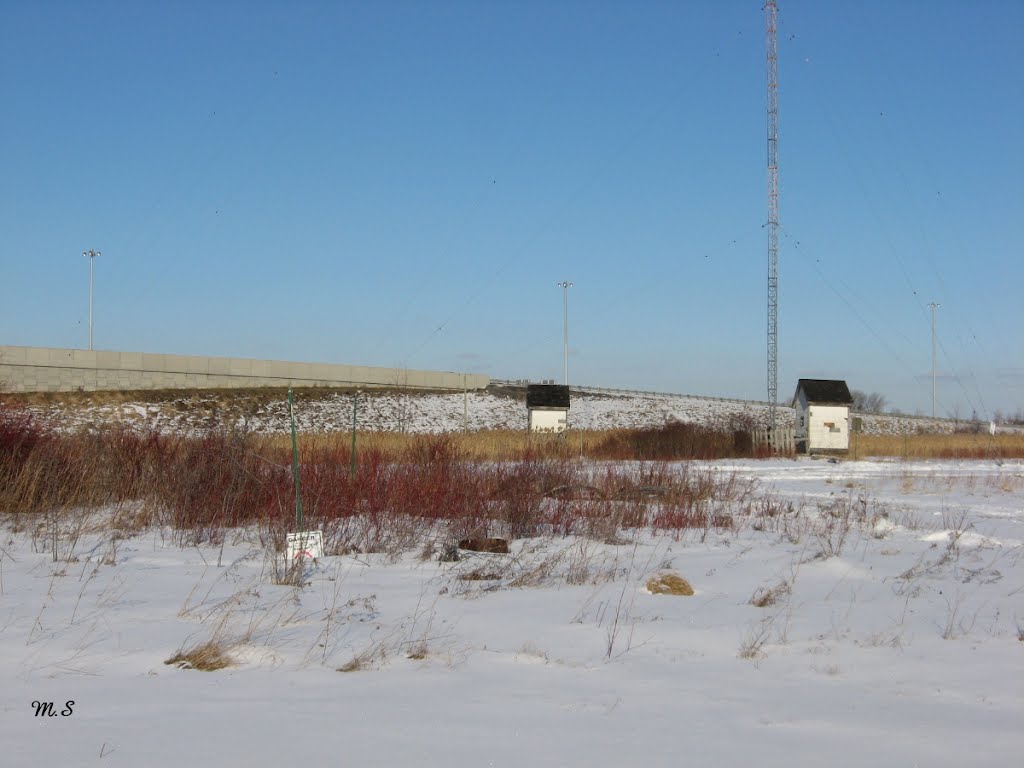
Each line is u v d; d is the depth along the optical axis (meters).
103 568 10.40
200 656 6.74
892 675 6.86
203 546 12.32
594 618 8.47
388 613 8.52
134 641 7.27
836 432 46.56
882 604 9.33
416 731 5.36
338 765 4.78
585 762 4.91
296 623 8.02
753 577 10.70
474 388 82.25
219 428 18.64
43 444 16.39
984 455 44.31
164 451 16.55
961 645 7.75
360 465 17.83
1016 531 15.62
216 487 14.62
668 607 9.01
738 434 44.84
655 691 6.33
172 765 4.74
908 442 50.47
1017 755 5.16
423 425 65.62
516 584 9.92
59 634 7.44
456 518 14.70
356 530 13.37
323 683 6.33
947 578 10.82
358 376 73.88
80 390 57.19
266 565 10.80
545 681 6.51
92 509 14.98
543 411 47.62
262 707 5.75
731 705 6.04
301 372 69.19
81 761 4.79
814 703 6.12
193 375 62.69
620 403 85.00
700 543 13.49
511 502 15.33
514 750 5.08
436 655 7.10
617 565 11.28
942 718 5.84
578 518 15.18
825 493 22.73
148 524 13.81
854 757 5.09
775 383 64.69
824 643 7.73
